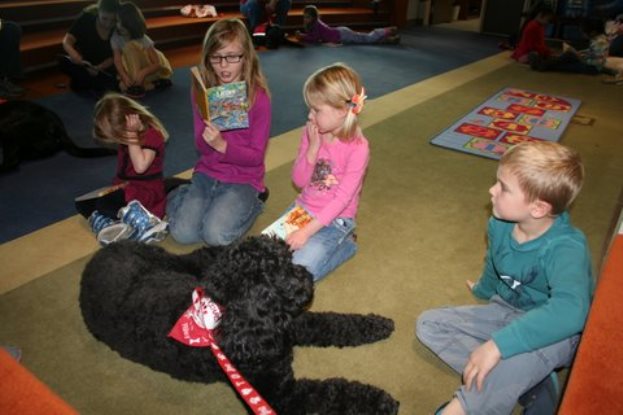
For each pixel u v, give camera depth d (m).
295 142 3.82
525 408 1.54
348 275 2.28
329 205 2.07
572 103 4.96
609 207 2.90
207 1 8.07
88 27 4.74
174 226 2.46
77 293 2.12
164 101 4.70
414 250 2.49
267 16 7.52
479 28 9.56
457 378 1.74
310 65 6.37
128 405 1.62
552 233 1.45
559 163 1.35
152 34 6.68
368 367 1.77
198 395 1.67
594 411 0.84
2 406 0.79
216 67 2.28
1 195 2.92
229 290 1.22
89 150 3.41
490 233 1.69
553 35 8.81
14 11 5.77
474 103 4.96
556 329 1.25
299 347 1.85
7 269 2.27
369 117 4.45
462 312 1.71
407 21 10.13
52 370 1.75
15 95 4.58
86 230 2.59
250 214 2.51
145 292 1.55
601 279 1.18
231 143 2.34
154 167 2.56
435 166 3.46
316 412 1.48
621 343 0.98
